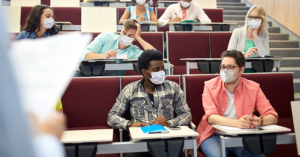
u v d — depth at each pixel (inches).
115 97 67.2
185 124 61.4
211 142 58.6
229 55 61.3
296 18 166.7
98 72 76.6
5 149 4.9
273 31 182.5
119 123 59.5
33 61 6.6
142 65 62.2
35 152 5.5
